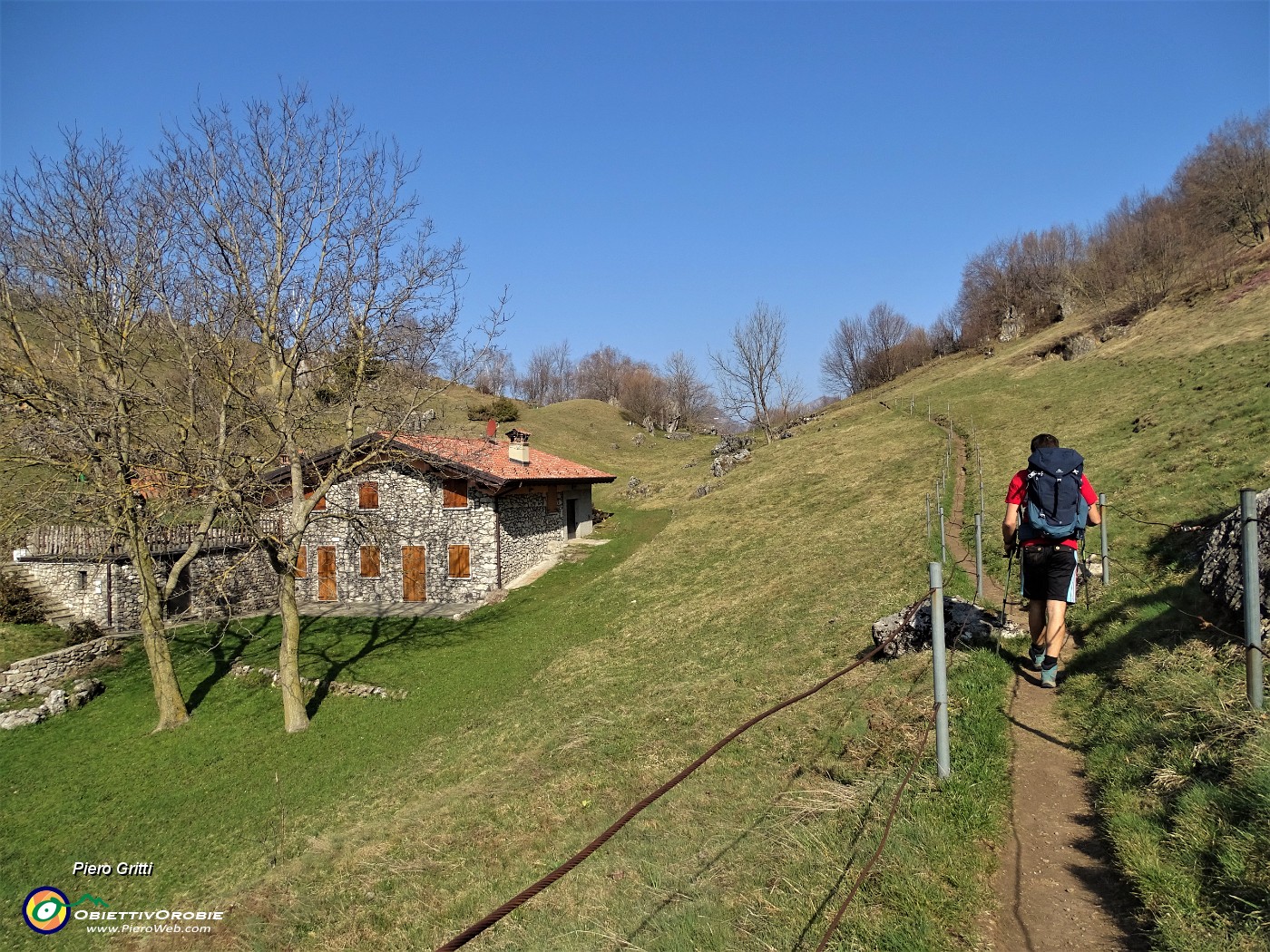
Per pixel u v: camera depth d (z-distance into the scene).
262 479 20.41
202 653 25.45
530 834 8.07
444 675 21.33
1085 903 4.06
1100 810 4.96
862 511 27.27
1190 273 57.31
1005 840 4.81
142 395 18.33
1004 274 92.00
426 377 21.11
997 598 11.60
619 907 5.42
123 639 26.25
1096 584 10.45
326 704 20.55
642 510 48.62
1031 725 6.60
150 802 15.62
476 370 21.31
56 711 21.28
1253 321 39.62
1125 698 6.38
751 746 8.20
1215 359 33.75
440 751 14.87
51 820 15.21
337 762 16.45
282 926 8.06
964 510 21.83
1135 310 57.81
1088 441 26.14
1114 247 73.56
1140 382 36.59
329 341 19.97
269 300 19.50
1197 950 3.41
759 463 48.97
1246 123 68.81
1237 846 3.93
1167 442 19.78
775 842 5.54
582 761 10.13
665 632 18.66
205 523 20.88
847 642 11.62
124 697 22.33
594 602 25.67
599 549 37.62
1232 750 4.77
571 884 6.20
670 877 5.62
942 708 5.50
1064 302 77.25
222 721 20.09
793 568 21.27
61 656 23.52
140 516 20.05
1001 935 3.88
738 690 11.10
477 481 30.59
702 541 30.92
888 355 98.69
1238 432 16.78
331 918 7.73
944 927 3.94
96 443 18.17
